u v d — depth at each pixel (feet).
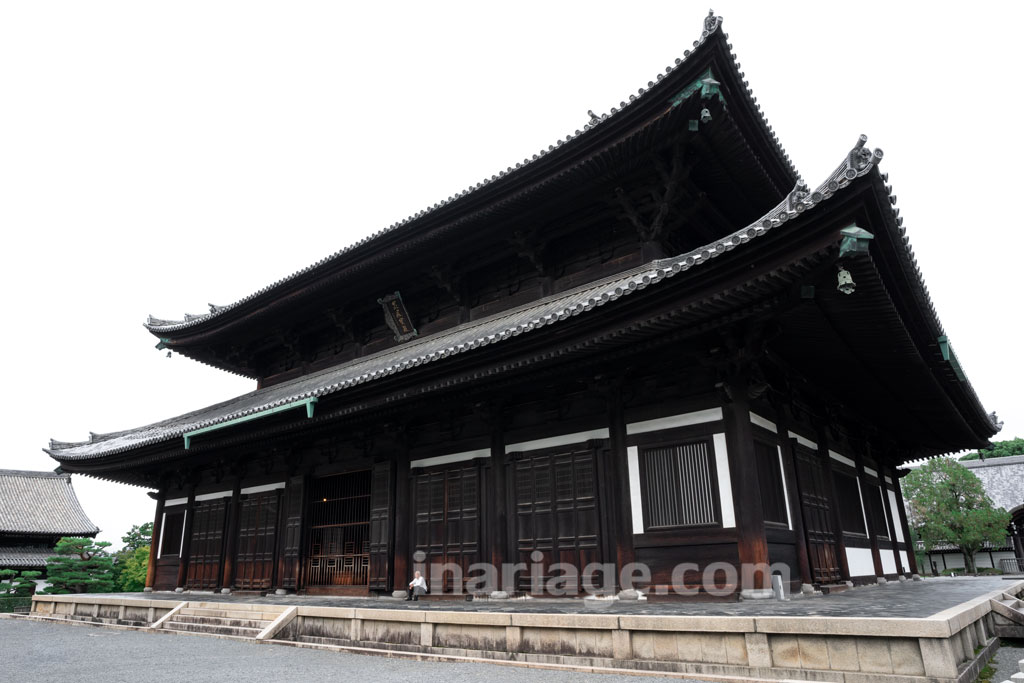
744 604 39.45
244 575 75.25
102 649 47.26
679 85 50.31
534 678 31.83
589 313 44.01
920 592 52.34
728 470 43.91
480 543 55.47
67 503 193.67
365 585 64.95
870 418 72.38
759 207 63.62
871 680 27.37
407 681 31.63
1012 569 148.97
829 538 55.62
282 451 75.25
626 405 50.14
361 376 57.41
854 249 33.86
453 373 53.11
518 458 55.01
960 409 71.36
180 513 88.69
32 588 153.89
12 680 34.06
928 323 48.06
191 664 38.65
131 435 100.12
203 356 103.40
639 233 59.77
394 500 63.26
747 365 44.91
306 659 40.29
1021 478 185.37
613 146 54.54
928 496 148.77
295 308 84.69
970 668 29.17
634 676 32.09
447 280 72.64
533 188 59.62
